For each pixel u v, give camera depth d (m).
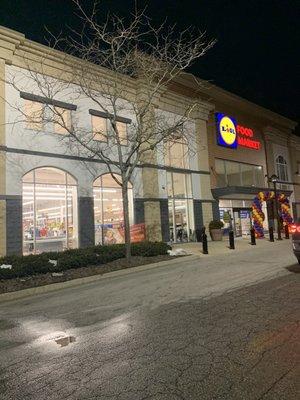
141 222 21.05
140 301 7.93
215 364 4.17
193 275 10.81
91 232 18.62
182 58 16.30
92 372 4.27
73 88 18.64
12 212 15.79
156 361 4.43
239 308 6.48
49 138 17.53
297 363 4.04
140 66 16.69
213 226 24.08
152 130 18.30
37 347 5.42
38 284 10.69
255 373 3.87
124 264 13.48
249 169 30.33
